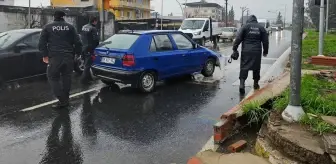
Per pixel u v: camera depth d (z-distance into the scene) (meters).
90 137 5.39
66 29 7.04
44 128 5.81
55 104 7.38
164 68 8.87
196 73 10.55
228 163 3.99
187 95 8.27
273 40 35.22
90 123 6.10
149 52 8.48
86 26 9.99
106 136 5.43
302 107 4.65
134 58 8.10
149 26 40.12
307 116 4.30
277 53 18.98
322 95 5.70
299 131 4.05
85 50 9.95
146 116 6.53
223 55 18.00
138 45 8.30
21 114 6.62
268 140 4.28
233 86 9.34
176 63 9.23
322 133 3.89
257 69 8.50
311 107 4.75
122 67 8.18
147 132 5.61
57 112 6.77
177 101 7.69
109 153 4.76
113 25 31.16
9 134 5.50
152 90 8.64
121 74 8.12
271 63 14.20
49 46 6.96
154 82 8.69
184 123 6.09
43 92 8.59
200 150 4.83
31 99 7.84
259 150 4.30
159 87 9.20
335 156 3.42
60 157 4.63
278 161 3.82
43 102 7.57
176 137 5.38
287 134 3.96
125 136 5.43
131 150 4.86
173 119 6.33
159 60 8.67
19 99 7.84
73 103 7.47
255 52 8.30
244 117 5.23
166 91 8.71
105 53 8.55
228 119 5.04
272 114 4.71
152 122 6.15
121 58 8.16
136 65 8.14
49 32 6.92
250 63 8.37
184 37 9.80
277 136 4.01
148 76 8.49
